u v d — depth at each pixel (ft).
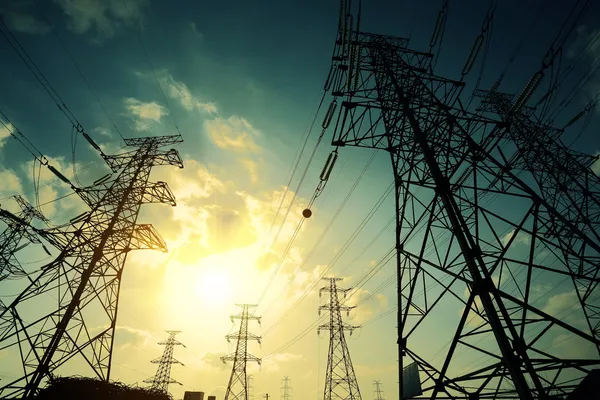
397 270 37.78
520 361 23.43
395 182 41.86
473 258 27.61
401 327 34.58
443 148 38.34
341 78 47.09
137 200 66.13
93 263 56.49
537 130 59.82
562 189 58.59
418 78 43.65
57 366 47.32
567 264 55.52
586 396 22.18
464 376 27.37
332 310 126.62
